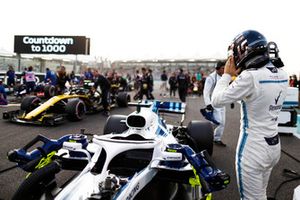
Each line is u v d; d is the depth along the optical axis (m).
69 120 7.11
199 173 2.01
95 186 1.84
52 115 6.64
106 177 1.80
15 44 19.36
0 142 4.77
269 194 3.15
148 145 2.18
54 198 1.90
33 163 2.24
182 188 2.55
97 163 2.21
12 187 3.03
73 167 2.50
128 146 2.12
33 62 20.92
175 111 4.09
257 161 1.85
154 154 2.21
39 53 19.22
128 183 1.92
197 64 35.97
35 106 7.00
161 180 2.37
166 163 2.28
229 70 1.99
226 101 1.88
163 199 2.39
